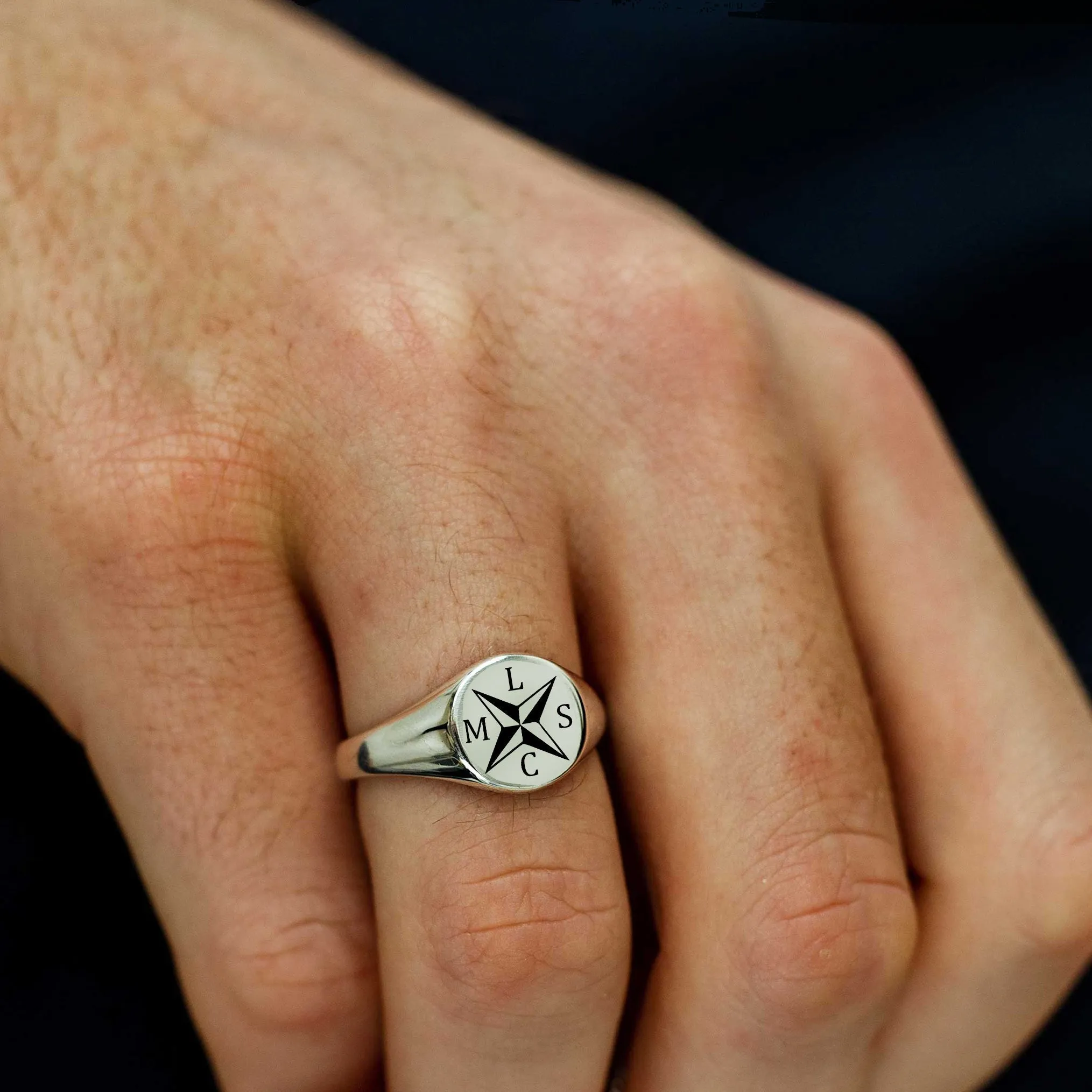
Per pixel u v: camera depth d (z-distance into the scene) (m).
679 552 0.22
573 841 0.21
